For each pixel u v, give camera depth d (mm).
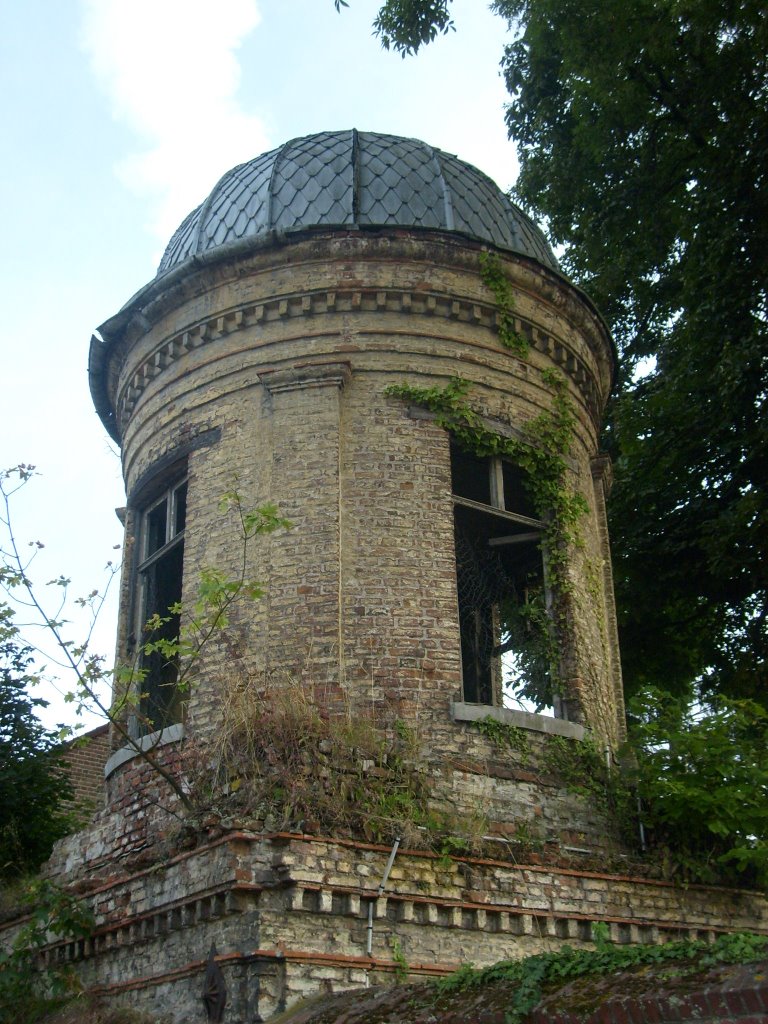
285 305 13516
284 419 13031
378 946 9609
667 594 21297
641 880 11664
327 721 10891
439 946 9969
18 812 17250
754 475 20703
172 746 12094
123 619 14281
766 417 19922
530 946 10531
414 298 13555
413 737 11516
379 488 12719
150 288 14273
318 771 10266
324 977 9133
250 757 10195
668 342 22156
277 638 12000
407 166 14891
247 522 11281
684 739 12297
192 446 13570
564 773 12250
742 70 21172
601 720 13266
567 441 14164
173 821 11367
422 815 10711
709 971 5848
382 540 12469
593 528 14594
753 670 20672
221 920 9375
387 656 11953
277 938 9078
